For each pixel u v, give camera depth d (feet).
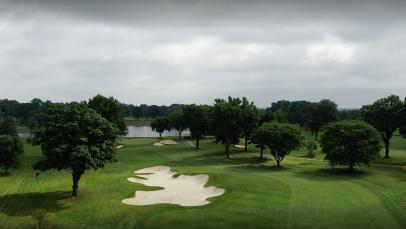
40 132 153.38
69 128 147.74
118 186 175.11
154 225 116.16
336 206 133.69
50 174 216.95
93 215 128.88
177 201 151.02
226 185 169.99
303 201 140.77
